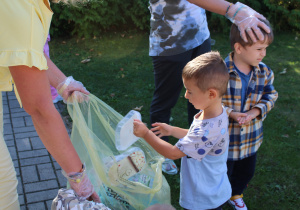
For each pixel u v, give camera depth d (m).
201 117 2.06
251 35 2.14
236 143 2.41
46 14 1.49
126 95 4.76
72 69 5.63
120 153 2.04
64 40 7.06
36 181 3.00
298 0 7.26
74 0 2.03
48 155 3.36
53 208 1.63
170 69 2.84
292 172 3.20
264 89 2.44
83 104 1.97
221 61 1.93
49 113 1.49
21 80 1.41
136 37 7.20
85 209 1.56
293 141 3.71
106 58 6.15
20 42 1.35
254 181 3.10
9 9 1.33
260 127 2.46
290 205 2.82
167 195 2.08
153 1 2.75
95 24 7.10
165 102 3.00
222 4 2.26
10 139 3.61
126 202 1.93
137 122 1.97
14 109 4.25
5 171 1.72
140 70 5.64
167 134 2.29
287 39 7.03
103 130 2.06
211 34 7.30
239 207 2.71
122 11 7.25
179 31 2.73
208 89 1.87
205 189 2.11
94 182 1.96
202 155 1.99
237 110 2.36
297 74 5.46
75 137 1.98
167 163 3.18
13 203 1.81
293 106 4.48
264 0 7.17
